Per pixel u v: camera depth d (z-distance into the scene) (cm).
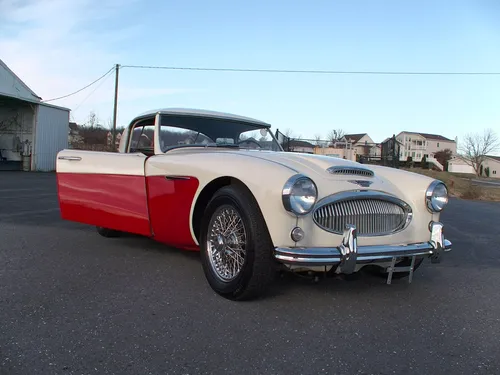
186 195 338
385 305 308
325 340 245
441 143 8538
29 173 1853
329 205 285
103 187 415
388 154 1753
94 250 437
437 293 344
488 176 7825
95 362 210
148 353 221
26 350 219
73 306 280
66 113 2247
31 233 512
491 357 233
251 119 471
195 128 429
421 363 223
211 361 215
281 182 269
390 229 310
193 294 311
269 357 222
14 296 295
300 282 349
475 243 608
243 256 296
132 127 471
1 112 2169
